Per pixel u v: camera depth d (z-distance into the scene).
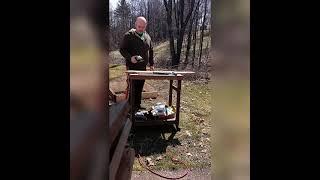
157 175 4.12
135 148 4.90
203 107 7.61
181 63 15.74
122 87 8.88
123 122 2.59
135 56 6.20
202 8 15.98
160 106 5.90
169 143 5.18
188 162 4.53
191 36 16.23
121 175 2.21
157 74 5.57
